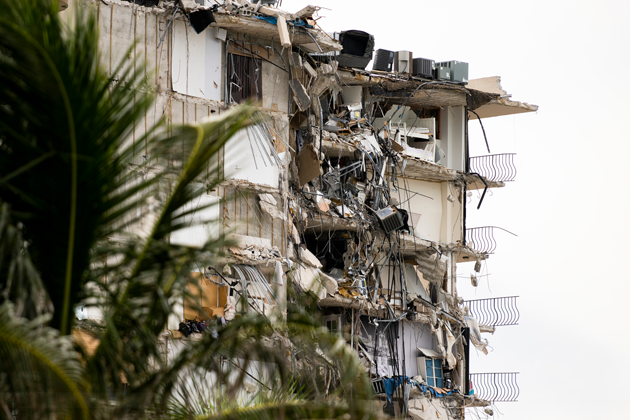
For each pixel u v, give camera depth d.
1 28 25.64
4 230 27.45
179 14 90.56
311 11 96.56
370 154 114.94
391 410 109.00
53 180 27.95
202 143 30.23
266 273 90.56
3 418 27.59
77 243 28.97
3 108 27.72
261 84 96.44
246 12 94.94
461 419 121.81
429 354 121.25
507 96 134.50
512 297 134.38
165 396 30.52
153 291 31.11
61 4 65.25
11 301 28.73
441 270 123.31
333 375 34.00
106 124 28.30
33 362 25.91
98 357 29.61
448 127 134.62
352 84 120.56
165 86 88.62
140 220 32.84
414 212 127.88
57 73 26.45
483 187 139.25
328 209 107.00
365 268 112.19
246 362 32.12
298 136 104.56
